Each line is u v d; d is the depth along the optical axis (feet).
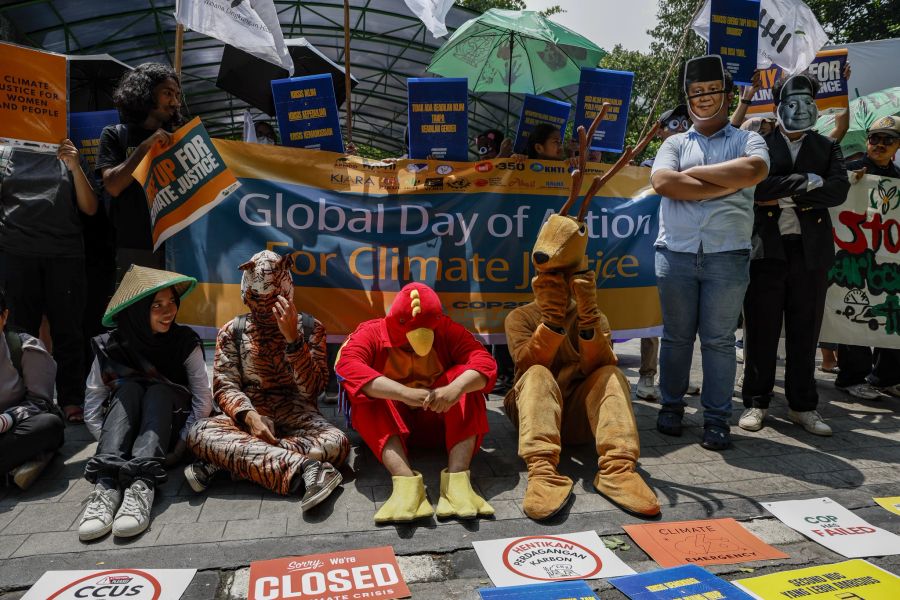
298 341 10.91
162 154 12.79
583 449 12.60
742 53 13.96
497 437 13.26
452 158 14.24
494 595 7.59
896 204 16.17
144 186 13.06
